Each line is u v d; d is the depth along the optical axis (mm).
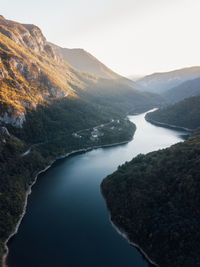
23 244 89938
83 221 105438
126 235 93500
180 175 103750
